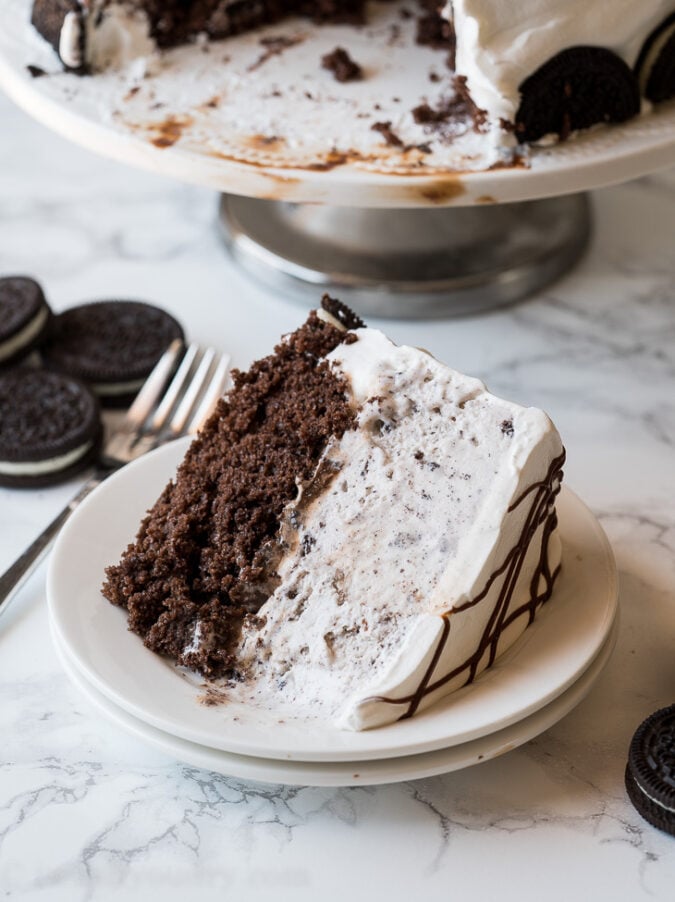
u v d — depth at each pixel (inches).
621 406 30.0
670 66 30.4
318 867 22.5
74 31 31.5
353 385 25.0
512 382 30.5
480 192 28.8
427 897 22.2
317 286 32.3
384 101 31.3
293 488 25.0
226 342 31.7
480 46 28.8
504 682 23.1
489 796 23.3
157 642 24.0
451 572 23.1
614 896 22.2
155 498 26.0
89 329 31.2
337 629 23.8
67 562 24.8
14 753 23.9
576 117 29.8
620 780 23.5
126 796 23.4
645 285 33.0
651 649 25.2
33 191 36.6
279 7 34.2
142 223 35.4
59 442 28.2
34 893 22.3
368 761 22.5
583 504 25.7
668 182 36.2
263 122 30.7
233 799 23.3
